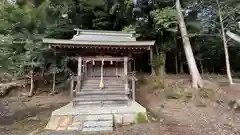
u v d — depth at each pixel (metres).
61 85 12.34
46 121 6.74
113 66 8.59
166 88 10.29
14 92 11.21
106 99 7.10
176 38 13.98
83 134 5.03
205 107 7.85
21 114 7.95
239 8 8.86
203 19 11.27
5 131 5.65
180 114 7.29
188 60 10.48
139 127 5.54
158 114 7.36
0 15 11.20
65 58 10.98
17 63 10.69
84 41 6.70
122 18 13.80
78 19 13.91
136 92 10.81
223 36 9.28
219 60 17.08
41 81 12.40
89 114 6.01
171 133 4.90
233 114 6.71
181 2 11.52
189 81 10.91
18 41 10.59
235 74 14.89
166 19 10.06
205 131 5.05
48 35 11.49
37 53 10.59
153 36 13.90
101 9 13.43
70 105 7.46
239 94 7.82
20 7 12.07
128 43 6.93
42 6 11.86
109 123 5.57
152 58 13.62
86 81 7.89
